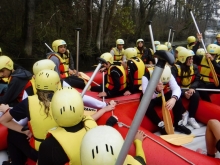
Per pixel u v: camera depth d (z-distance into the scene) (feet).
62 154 4.11
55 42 13.16
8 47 29.43
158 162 5.74
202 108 9.41
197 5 55.88
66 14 34.76
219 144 5.84
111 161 2.88
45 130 5.26
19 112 5.43
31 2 28.63
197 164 5.58
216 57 11.63
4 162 6.62
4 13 30.48
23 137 6.21
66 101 4.15
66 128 4.29
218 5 64.39
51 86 5.32
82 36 36.09
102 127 3.20
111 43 39.37
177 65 9.80
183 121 9.14
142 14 49.62
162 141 6.28
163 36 58.29
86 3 33.60
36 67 7.32
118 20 39.93
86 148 2.99
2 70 8.27
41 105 5.30
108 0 40.52
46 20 32.91
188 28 58.65
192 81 9.77
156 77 2.54
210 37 69.82
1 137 7.29
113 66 10.10
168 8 61.87
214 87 10.68
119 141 3.03
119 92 10.32
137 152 4.71
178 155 5.77
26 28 29.14
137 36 49.39
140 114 2.61
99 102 7.69
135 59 10.71
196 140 8.33
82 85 12.26
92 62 34.37
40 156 4.24
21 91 7.71
